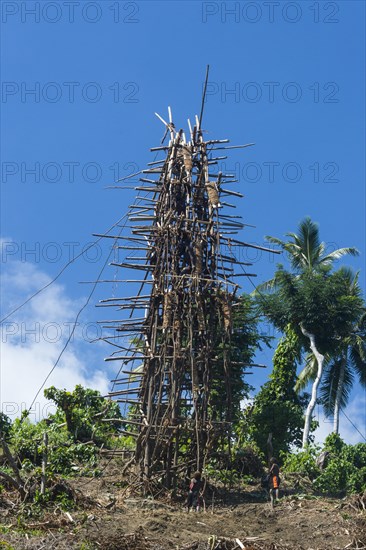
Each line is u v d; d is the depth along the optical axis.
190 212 26.95
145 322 26.72
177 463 25.36
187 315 25.52
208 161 27.69
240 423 31.94
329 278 48.78
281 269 47.84
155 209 27.56
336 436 36.50
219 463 28.00
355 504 23.48
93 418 32.06
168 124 28.36
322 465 33.31
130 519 21.88
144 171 27.86
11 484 23.42
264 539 20.62
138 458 25.80
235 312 27.80
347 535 21.23
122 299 26.67
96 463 28.03
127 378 26.98
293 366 42.19
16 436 29.19
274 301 47.66
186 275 25.50
